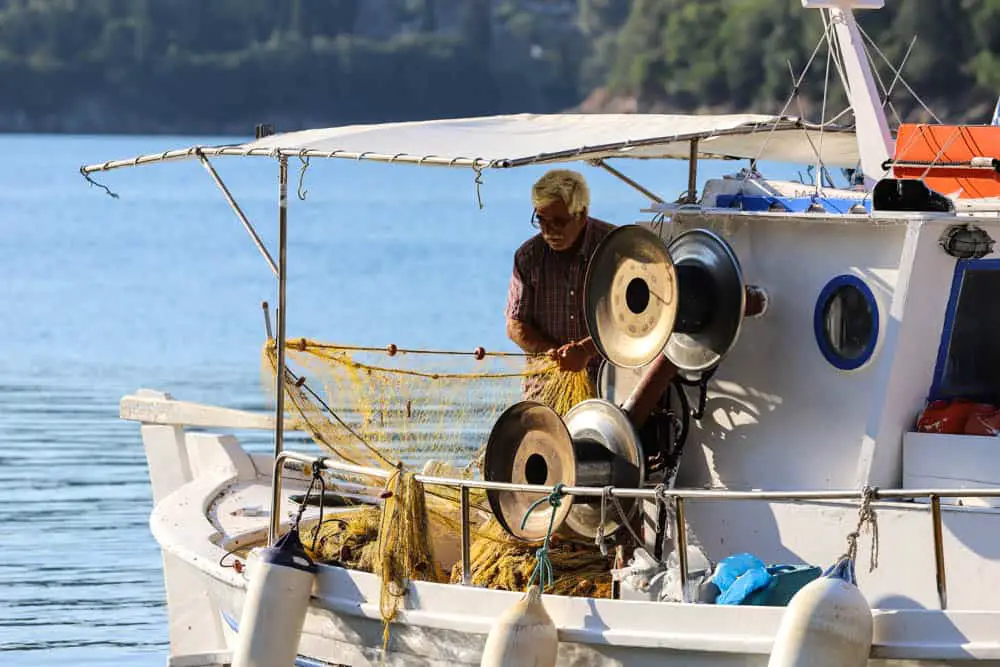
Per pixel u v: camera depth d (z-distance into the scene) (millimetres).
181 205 134500
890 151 14781
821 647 11656
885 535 12961
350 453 16531
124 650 21266
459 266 79250
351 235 101062
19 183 166250
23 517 28188
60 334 57844
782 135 15750
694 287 13828
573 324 15469
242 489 19484
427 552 14148
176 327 59531
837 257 13617
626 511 14148
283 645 14117
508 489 13500
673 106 127312
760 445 14133
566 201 15039
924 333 13188
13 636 21703
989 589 12531
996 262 13148
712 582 13031
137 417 20781
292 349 16516
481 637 13312
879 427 13188
